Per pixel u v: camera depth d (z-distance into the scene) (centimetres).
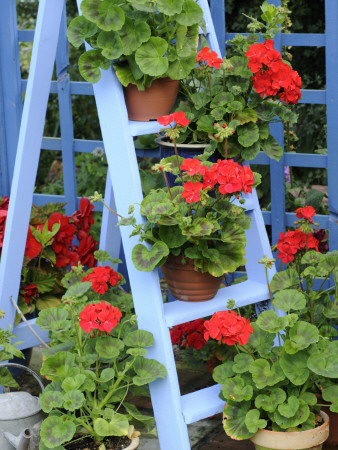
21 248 272
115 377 249
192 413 235
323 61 412
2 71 340
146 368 234
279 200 317
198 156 245
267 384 225
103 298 277
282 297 238
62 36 336
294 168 431
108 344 234
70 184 353
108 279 263
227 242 238
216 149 260
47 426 219
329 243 308
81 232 309
